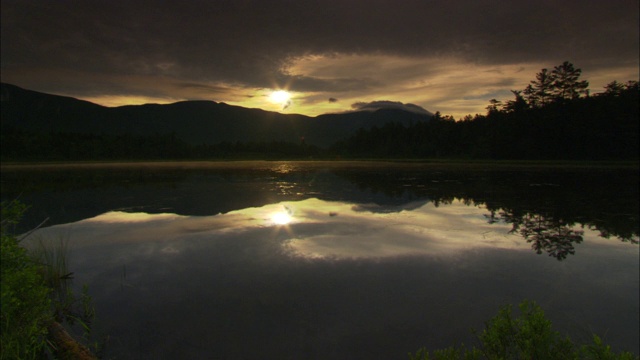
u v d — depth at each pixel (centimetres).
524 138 5725
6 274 384
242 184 2091
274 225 1013
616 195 1582
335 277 628
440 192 1711
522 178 2472
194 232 936
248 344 428
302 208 1277
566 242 848
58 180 2391
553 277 633
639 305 527
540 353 281
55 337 418
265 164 4862
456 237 891
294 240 859
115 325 467
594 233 927
